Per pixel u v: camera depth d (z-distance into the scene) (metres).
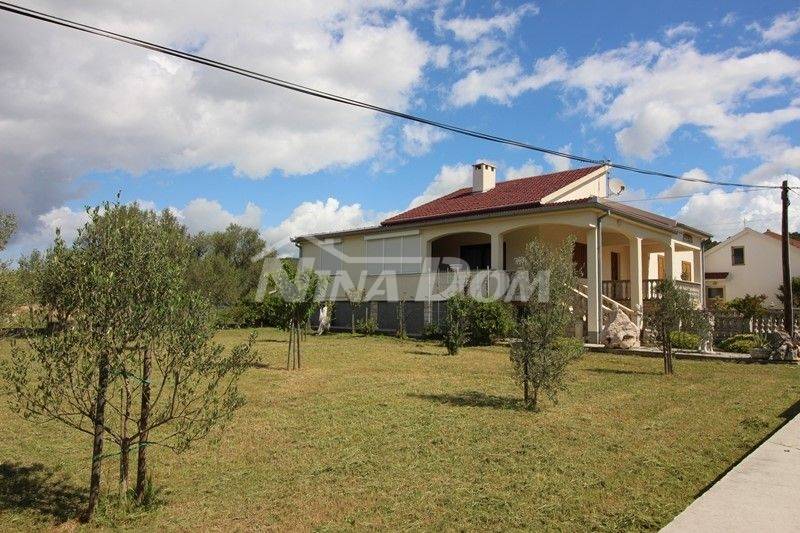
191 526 4.89
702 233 25.34
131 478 6.02
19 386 4.95
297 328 14.23
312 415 8.62
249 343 5.90
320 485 5.77
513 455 6.68
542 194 22.28
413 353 17.55
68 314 4.69
